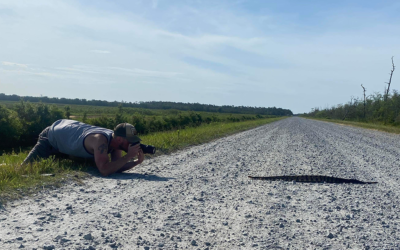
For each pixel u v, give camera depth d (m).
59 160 6.39
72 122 6.27
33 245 2.85
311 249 3.14
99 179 5.65
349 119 67.06
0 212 3.66
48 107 17.72
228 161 8.77
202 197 4.89
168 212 4.09
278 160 9.28
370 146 14.37
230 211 4.28
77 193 4.68
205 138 15.41
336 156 10.53
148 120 24.69
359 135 22.36
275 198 5.05
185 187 5.47
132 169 6.88
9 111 16.09
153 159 8.49
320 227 3.79
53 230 3.25
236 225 3.75
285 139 17.30
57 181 5.14
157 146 10.40
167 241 3.17
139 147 6.20
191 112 34.12
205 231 3.50
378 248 3.21
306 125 40.94
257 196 5.13
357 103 65.19
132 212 3.99
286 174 7.10
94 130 5.97
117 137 5.93
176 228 3.54
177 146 11.41
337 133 24.17
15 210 3.77
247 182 6.18
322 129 30.47
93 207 4.09
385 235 3.58
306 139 17.58
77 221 3.55
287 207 4.57
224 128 24.12
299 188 5.81
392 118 40.75
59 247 2.85
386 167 8.49
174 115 31.00
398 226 3.89
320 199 5.08
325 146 13.88
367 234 3.60
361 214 4.34
